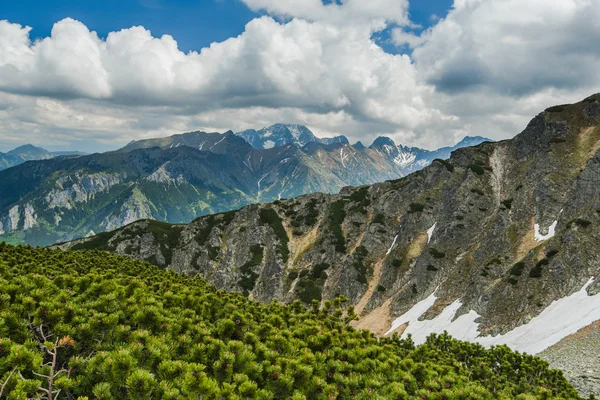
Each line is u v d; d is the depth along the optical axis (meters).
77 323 11.55
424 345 24.16
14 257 34.09
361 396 12.81
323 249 129.88
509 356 36.25
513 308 69.38
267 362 12.26
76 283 17.48
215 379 10.39
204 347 12.38
